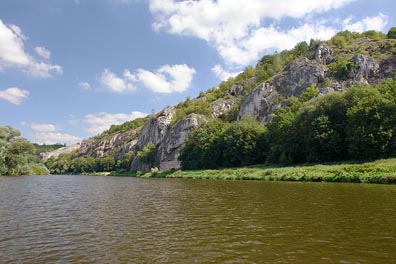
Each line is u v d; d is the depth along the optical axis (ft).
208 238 45.96
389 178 121.70
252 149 280.10
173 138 457.27
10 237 48.80
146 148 505.66
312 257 36.52
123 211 73.67
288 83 376.48
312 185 126.52
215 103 515.91
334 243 42.11
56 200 97.91
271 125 275.59
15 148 349.00
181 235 48.19
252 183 156.87
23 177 305.12
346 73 330.54
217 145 321.52
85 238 47.65
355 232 47.57
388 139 168.66
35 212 73.51
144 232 50.93
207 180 211.61
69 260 37.22
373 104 183.93
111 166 626.23
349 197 85.25
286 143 237.04
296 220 57.21
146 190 134.82
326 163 194.08
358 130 179.32
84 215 68.64
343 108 209.56
